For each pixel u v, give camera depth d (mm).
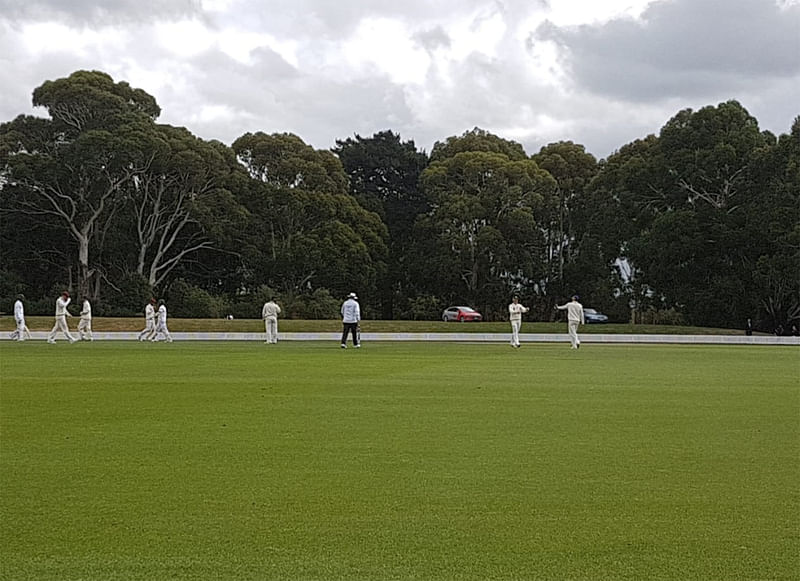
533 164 74438
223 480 8250
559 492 7781
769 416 12859
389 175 90375
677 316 66438
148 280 68750
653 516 6965
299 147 74938
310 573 5570
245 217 67812
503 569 5656
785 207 57219
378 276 73812
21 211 66188
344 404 14211
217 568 5664
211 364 23562
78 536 6379
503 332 51531
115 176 64062
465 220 71938
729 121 63719
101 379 18750
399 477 8398
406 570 5625
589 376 20000
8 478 8336
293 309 64500
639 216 65750
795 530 6566
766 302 62125
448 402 14531
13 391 16141
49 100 65125
